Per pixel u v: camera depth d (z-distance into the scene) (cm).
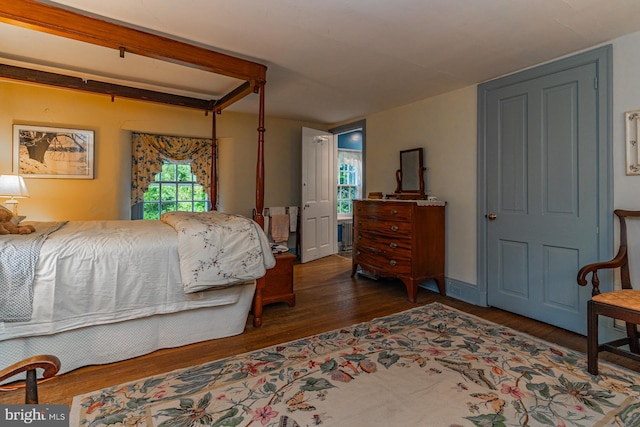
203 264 228
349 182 675
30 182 356
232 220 259
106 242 209
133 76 317
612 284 242
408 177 406
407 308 322
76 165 375
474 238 339
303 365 211
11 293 179
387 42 243
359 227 418
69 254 195
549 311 281
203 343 244
